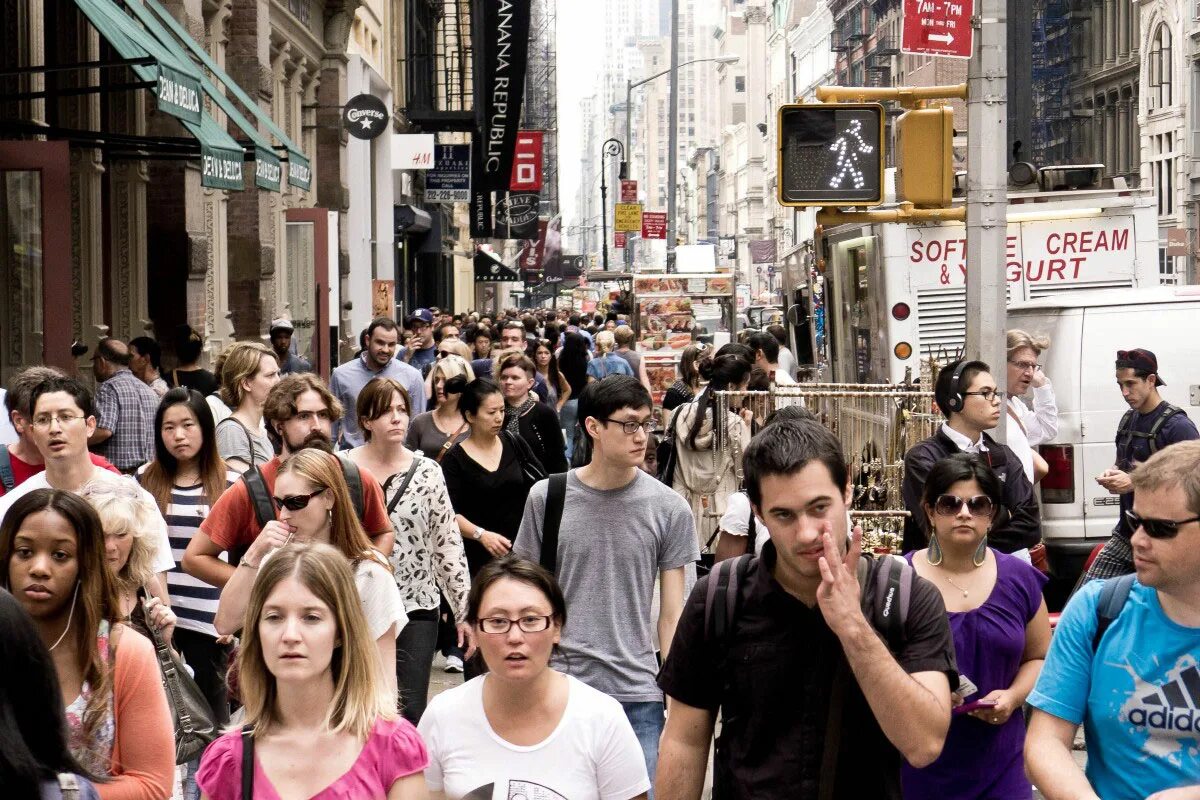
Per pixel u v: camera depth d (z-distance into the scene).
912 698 6.10
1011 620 9.64
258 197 37.34
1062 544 18.19
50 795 5.46
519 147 94.06
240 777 6.60
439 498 12.38
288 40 42.78
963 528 9.60
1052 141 108.88
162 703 7.43
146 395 18.42
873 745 6.45
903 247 22.98
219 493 12.02
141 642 7.44
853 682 6.41
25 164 19.94
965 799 9.44
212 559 10.91
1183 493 6.41
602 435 10.05
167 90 18.48
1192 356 18.31
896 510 17.38
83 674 7.21
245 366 14.02
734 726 6.64
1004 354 16.44
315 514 9.73
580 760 7.12
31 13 22.61
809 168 17.16
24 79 22.39
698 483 16.41
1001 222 16.47
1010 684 9.68
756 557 6.71
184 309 31.30
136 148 25.61
